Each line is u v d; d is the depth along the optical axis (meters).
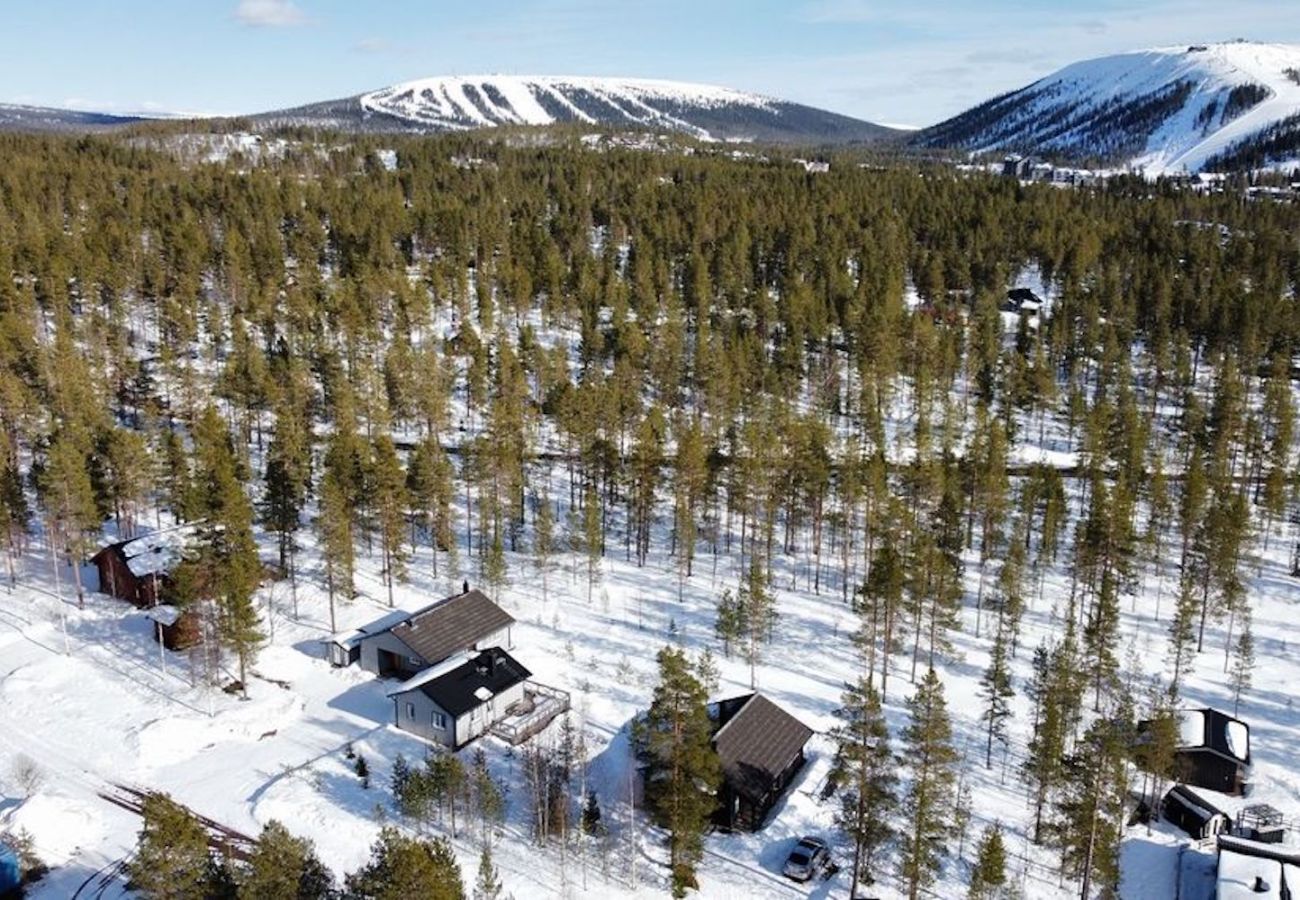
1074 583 80.31
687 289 149.75
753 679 68.00
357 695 64.06
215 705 61.66
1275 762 63.19
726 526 94.44
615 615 76.81
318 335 121.31
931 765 49.22
